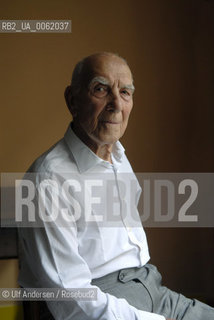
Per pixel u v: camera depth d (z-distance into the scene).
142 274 1.73
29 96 2.43
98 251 1.61
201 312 1.71
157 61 2.63
